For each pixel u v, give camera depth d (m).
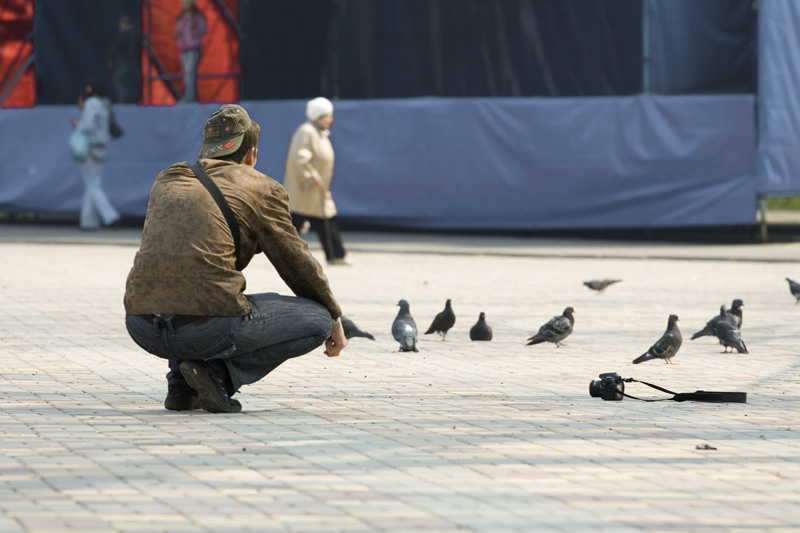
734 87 25.94
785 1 25.84
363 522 4.80
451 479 5.60
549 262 22.70
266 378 9.27
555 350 11.37
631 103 26.33
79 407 7.71
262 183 7.27
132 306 7.14
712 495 5.36
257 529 4.67
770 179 25.84
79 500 5.12
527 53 27.08
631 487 5.49
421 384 9.03
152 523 4.74
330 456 6.12
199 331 7.08
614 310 14.93
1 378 9.06
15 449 6.25
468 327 13.13
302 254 7.32
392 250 24.89
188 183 7.21
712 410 7.84
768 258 23.00
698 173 26.08
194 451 6.22
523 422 7.25
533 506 5.09
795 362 10.65
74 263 21.42
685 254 23.84
